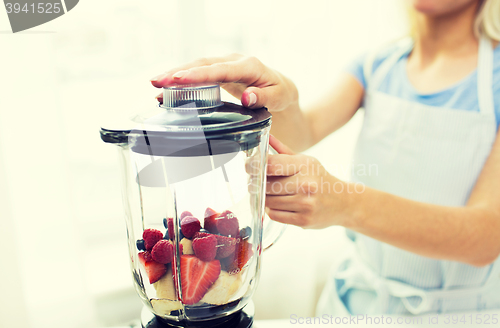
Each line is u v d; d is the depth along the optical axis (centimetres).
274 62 121
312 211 50
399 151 87
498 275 83
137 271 40
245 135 35
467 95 79
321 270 150
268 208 51
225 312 39
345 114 98
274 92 53
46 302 106
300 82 124
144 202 38
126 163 38
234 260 38
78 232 106
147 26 111
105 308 128
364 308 93
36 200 99
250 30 120
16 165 96
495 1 73
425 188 84
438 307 83
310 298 135
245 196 39
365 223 57
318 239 148
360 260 96
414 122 84
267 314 136
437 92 83
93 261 124
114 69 110
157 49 113
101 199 121
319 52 124
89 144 114
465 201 80
